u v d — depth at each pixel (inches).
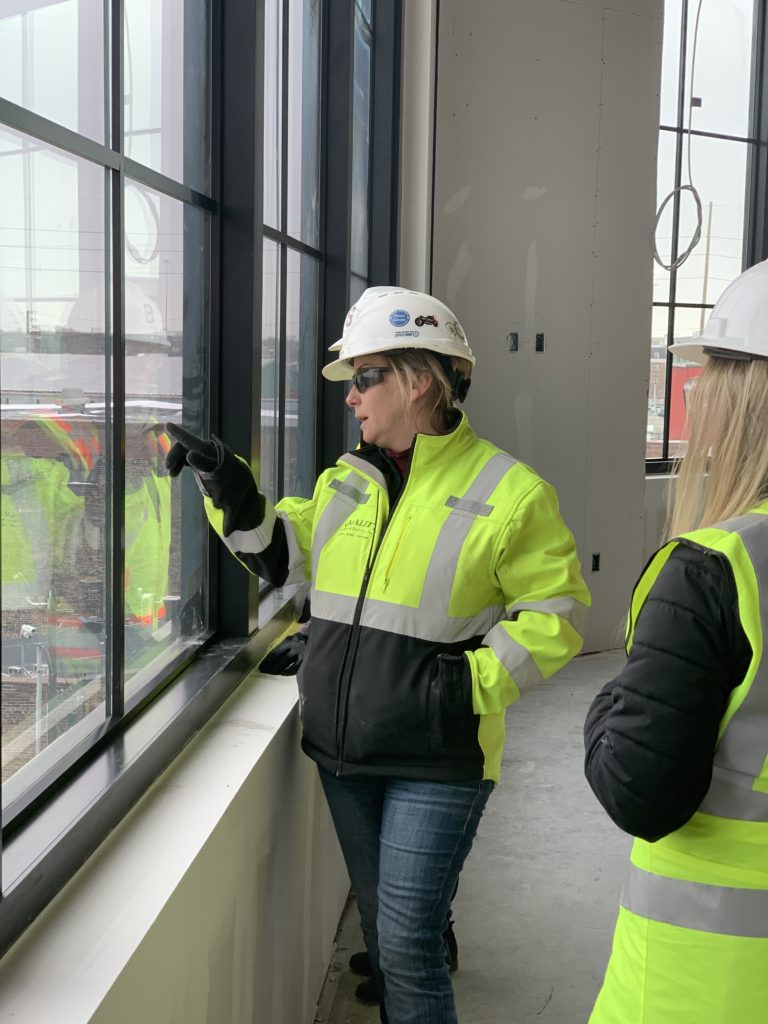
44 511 50.2
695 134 245.6
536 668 65.7
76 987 39.3
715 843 38.1
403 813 68.1
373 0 164.4
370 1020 89.1
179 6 71.5
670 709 36.2
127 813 56.0
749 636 35.4
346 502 72.0
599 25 198.5
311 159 122.5
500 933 105.0
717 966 37.9
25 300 46.9
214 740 69.1
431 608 67.0
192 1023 51.8
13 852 45.1
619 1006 40.8
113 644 60.5
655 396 248.7
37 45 47.2
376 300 70.9
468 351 71.5
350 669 68.5
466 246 191.8
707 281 254.2
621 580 217.6
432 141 183.9
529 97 193.6
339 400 132.5
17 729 48.3
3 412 45.2
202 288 79.3
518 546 68.0
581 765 152.6
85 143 52.6
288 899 77.3
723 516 38.9
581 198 201.5
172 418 72.2
